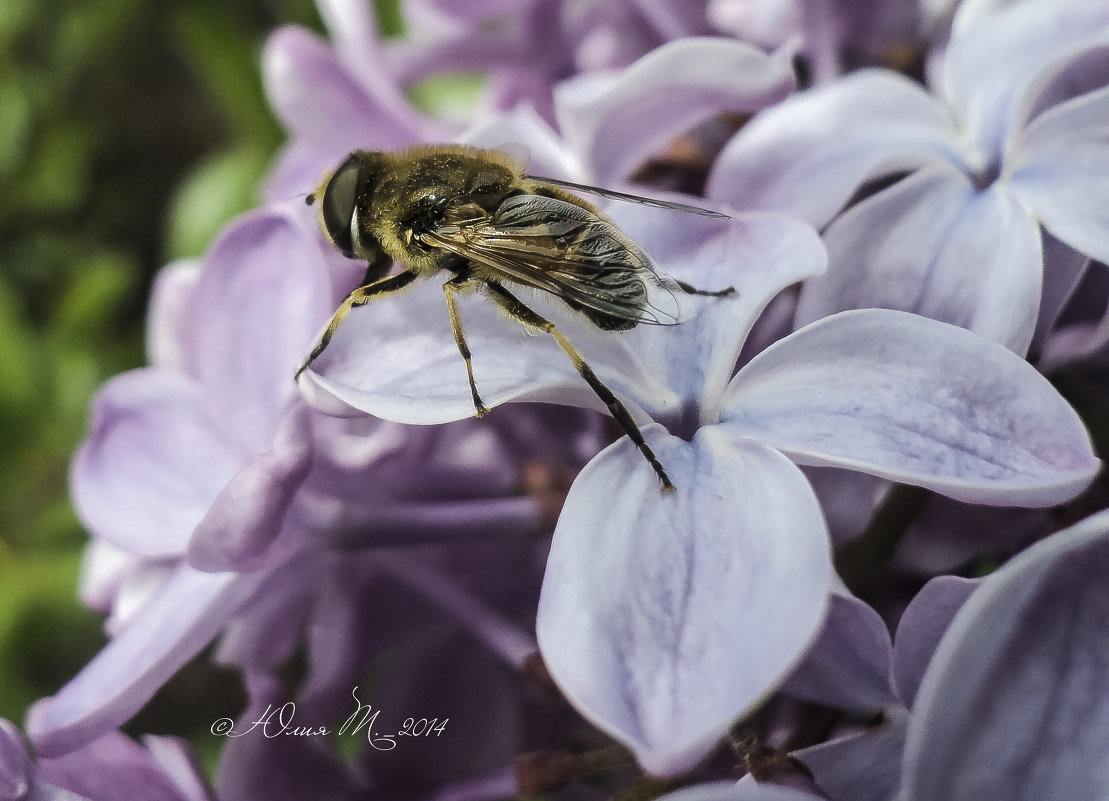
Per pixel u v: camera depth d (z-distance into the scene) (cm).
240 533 11
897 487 11
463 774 12
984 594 10
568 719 12
